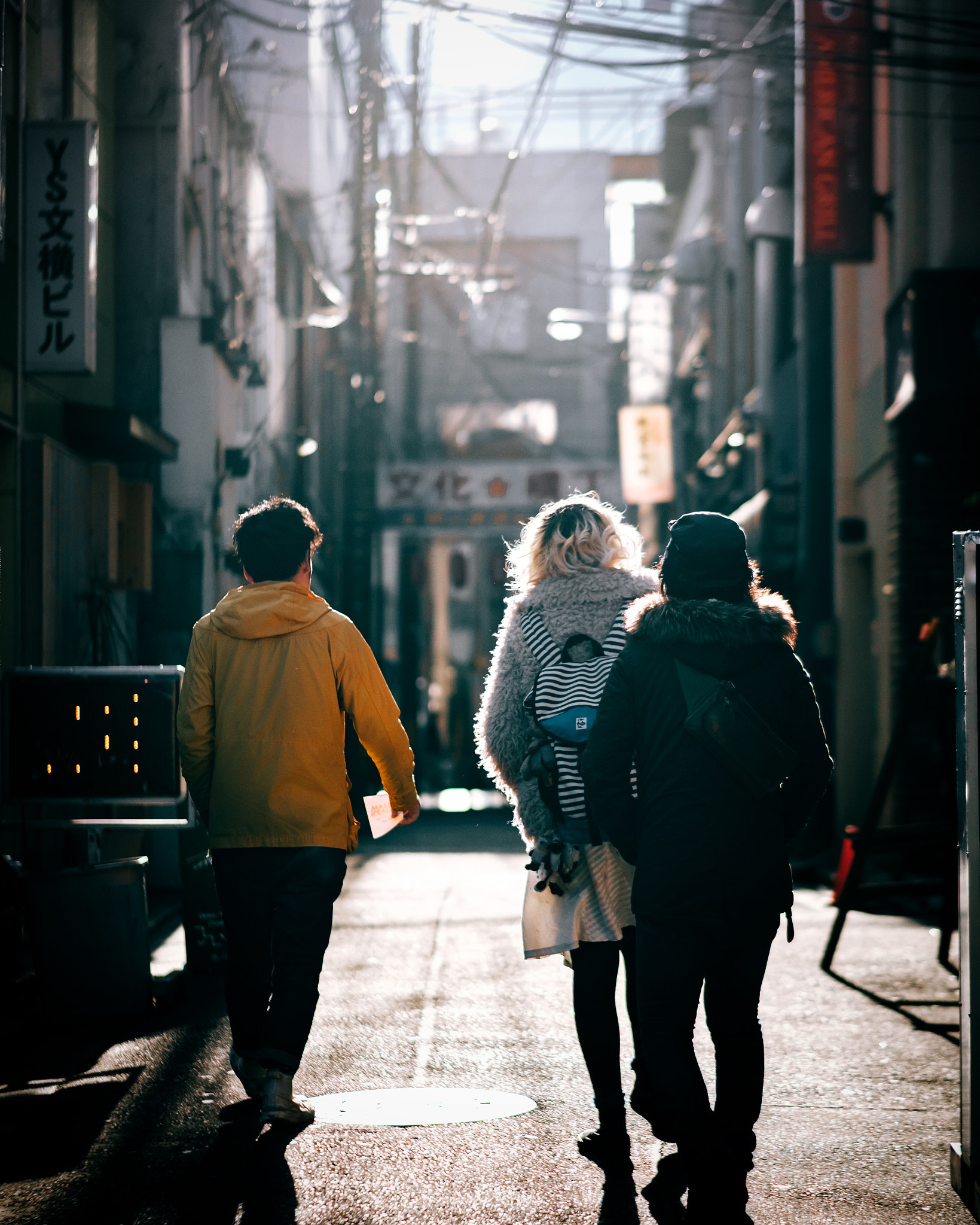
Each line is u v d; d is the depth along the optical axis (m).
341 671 5.71
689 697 4.44
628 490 33.62
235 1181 4.96
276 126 26.45
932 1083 6.54
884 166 18.41
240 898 5.62
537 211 49.81
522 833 5.55
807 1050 7.21
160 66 16.95
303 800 5.57
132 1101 6.06
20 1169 5.11
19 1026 7.77
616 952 5.38
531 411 47.06
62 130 11.48
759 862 4.37
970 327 15.56
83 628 12.91
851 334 20.88
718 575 4.69
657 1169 5.11
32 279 11.46
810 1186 5.02
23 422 11.50
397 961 9.76
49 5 13.41
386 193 27.58
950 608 17.30
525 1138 5.51
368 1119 5.77
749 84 30.42
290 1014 5.34
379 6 14.87
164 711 7.99
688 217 46.25
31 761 8.05
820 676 21.14
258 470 23.47
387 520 34.25
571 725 5.29
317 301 33.66
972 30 15.80
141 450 14.41
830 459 21.59
